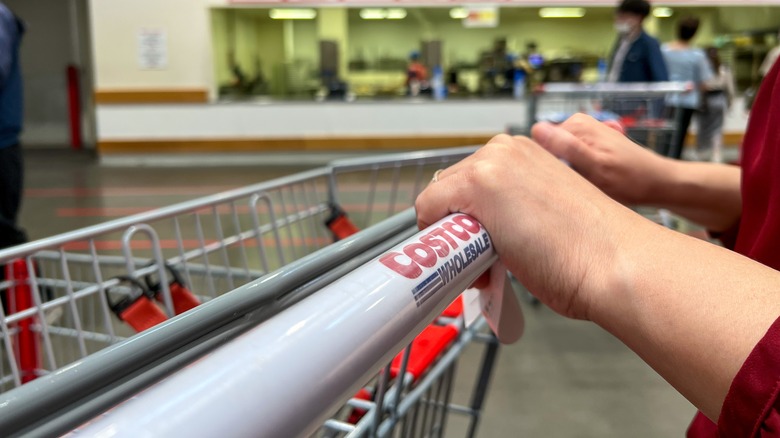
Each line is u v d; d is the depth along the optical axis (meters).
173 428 0.22
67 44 9.80
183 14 7.68
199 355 0.35
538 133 0.78
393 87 9.27
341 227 1.40
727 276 0.36
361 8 8.52
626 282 0.39
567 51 10.02
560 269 0.42
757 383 0.32
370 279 0.34
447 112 8.02
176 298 1.00
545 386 2.23
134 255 3.57
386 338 0.32
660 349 0.36
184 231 4.07
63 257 0.98
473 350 2.50
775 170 0.55
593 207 0.44
